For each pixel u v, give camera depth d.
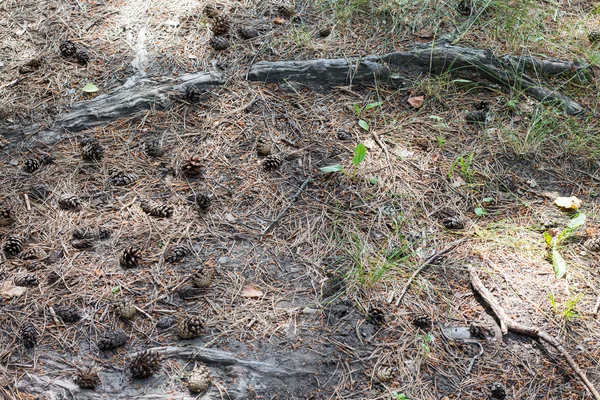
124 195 1.72
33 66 1.99
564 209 1.71
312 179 1.76
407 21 2.10
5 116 1.87
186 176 1.76
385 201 1.72
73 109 1.89
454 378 1.45
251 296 1.55
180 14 2.11
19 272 1.57
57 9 2.14
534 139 1.83
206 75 1.95
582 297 1.56
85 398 1.40
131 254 1.58
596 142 1.85
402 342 1.49
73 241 1.63
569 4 2.21
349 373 1.45
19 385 1.41
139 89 1.92
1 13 2.13
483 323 1.52
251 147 1.82
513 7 2.14
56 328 1.49
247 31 2.05
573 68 1.99
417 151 1.83
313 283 1.57
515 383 1.45
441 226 1.68
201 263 1.60
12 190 1.72
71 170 1.77
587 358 1.48
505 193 1.75
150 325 1.50
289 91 1.95
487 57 1.98
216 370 1.44
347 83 1.97
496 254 1.63
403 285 1.57
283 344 1.48
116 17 2.12
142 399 1.40
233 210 1.70
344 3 2.14
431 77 1.99
